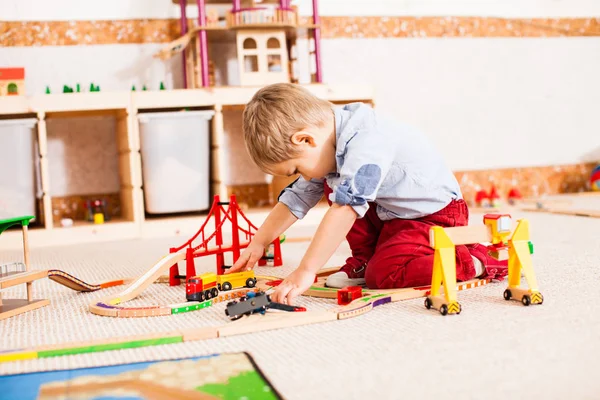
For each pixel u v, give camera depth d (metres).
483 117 3.22
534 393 0.68
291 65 2.79
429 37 3.10
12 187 2.37
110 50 2.71
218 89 2.46
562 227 2.11
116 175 2.74
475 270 1.22
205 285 1.16
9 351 0.88
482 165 3.24
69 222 2.44
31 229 2.36
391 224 1.27
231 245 1.46
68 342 0.91
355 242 1.32
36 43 2.63
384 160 1.13
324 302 1.14
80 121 2.69
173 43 2.50
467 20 3.15
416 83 3.10
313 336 0.92
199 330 0.94
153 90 2.60
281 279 1.32
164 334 0.93
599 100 3.40
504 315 0.99
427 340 0.87
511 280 1.10
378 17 3.02
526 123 3.30
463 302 1.09
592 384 0.69
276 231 1.32
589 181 3.41
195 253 1.38
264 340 0.91
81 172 2.70
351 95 2.60
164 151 2.47
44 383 0.76
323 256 1.08
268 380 0.74
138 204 2.42
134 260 1.82
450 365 0.77
